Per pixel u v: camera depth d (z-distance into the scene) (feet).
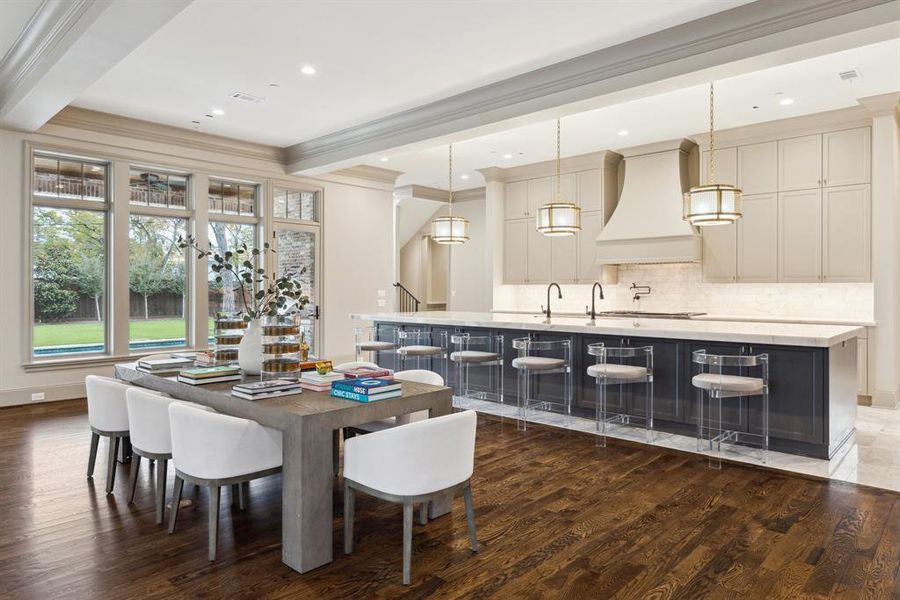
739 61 12.34
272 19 12.70
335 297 26.89
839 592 7.38
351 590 7.41
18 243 18.22
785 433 13.35
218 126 21.34
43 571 7.83
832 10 11.10
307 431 7.89
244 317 11.90
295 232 25.61
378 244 28.78
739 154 21.98
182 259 22.34
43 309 19.13
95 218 20.17
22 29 13.17
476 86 17.02
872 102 18.26
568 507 10.24
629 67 13.98
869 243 19.29
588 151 25.50
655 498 10.68
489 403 19.13
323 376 10.27
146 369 12.46
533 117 16.40
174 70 15.66
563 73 15.19
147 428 9.50
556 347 16.70
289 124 21.11
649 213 23.86
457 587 7.50
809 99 18.40
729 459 13.02
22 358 18.39
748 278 21.86
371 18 12.62
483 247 35.99
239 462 8.30
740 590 7.44
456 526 9.44
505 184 29.45
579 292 28.48
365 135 21.12
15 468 12.28
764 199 21.43
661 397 15.31
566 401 17.25
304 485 7.86
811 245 20.44
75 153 19.25
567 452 13.61
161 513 9.46
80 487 11.16
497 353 18.13
